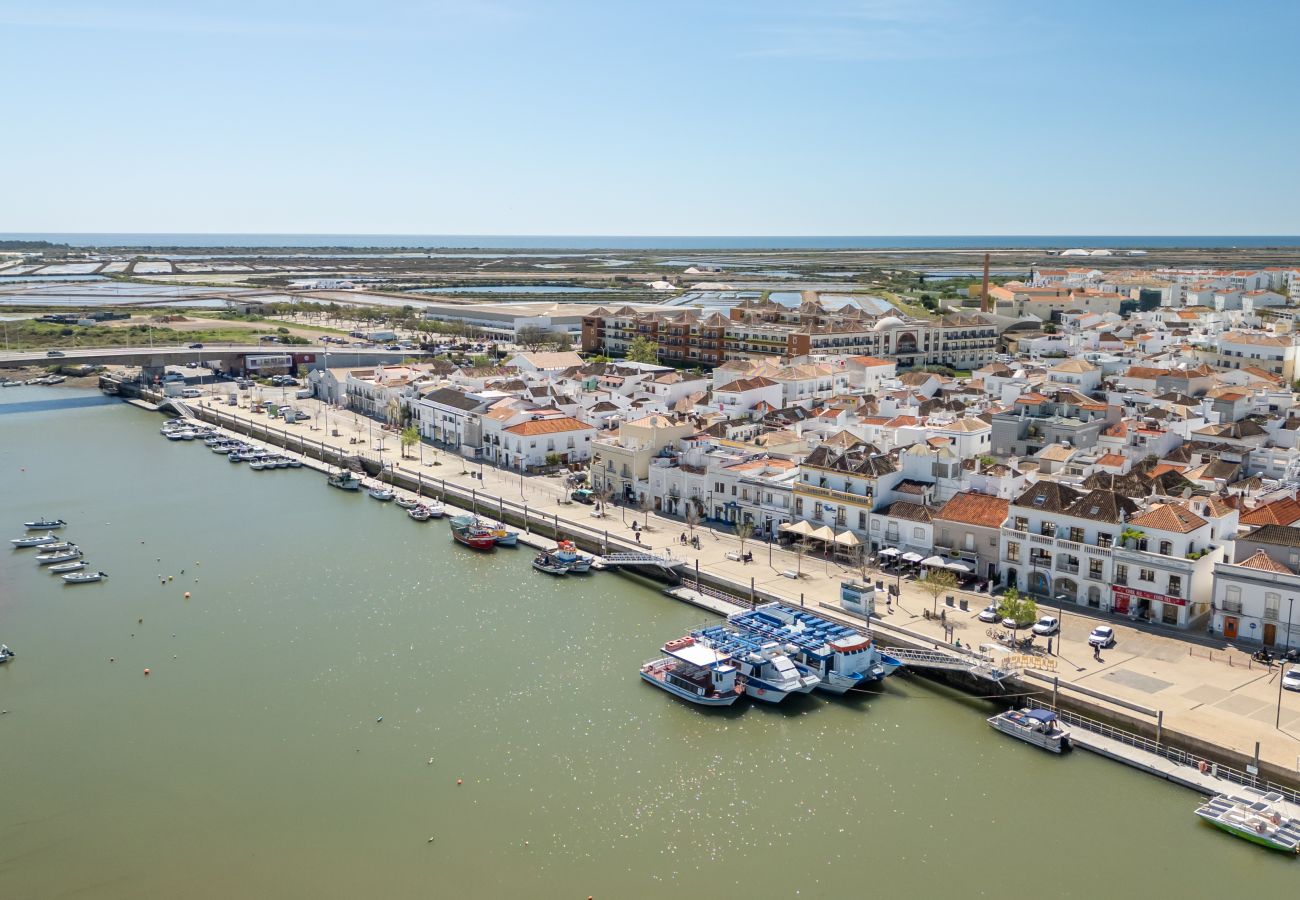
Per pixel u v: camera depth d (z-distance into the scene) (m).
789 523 191.38
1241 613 142.75
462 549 198.12
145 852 103.75
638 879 99.75
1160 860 101.50
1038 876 99.50
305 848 104.31
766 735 126.19
